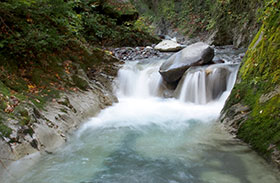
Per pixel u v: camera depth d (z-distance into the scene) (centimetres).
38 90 466
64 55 606
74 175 300
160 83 724
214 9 1434
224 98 588
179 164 324
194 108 589
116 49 1092
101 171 310
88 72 668
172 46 1106
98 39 1114
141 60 949
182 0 1894
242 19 1081
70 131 419
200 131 439
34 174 297
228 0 1182
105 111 557
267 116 338
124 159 341
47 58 545
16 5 460
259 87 392
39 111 398
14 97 381
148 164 327
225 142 375
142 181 289
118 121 503
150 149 373
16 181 279
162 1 2120
